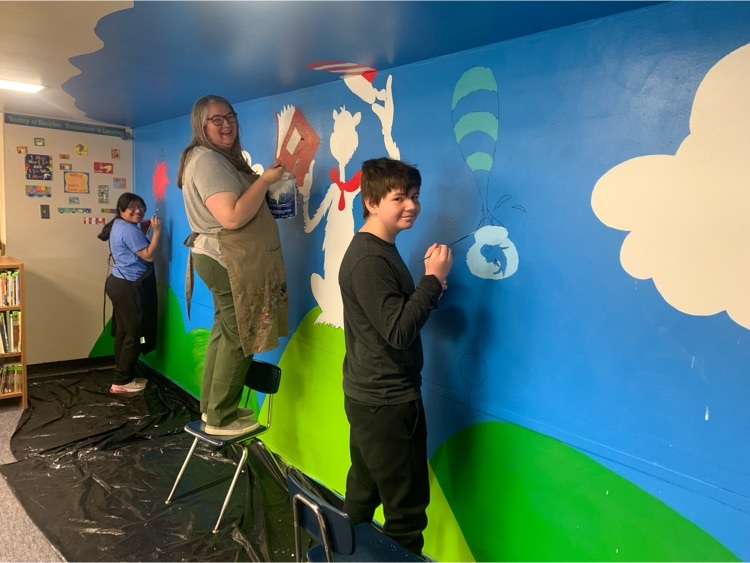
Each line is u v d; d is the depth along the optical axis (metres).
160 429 3.14
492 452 1.69
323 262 2.38
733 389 1.16
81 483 2.50
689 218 1.21
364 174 1.59
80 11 1.52
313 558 1.41
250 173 2.20
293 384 2.63
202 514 2.27
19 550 2.01
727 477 1.18
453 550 1.84
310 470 2.55
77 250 4.25
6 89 2.85
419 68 1.85
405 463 1.55
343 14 1.41
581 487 1.46
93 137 4.21
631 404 1.34
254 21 1.51
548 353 1.52
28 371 4.14
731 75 1.13
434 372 1.88
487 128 1.64
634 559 1.35
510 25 1.44
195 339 3.54
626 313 1.34
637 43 1.28
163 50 1.90
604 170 1.36
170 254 3.83
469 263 1.73
